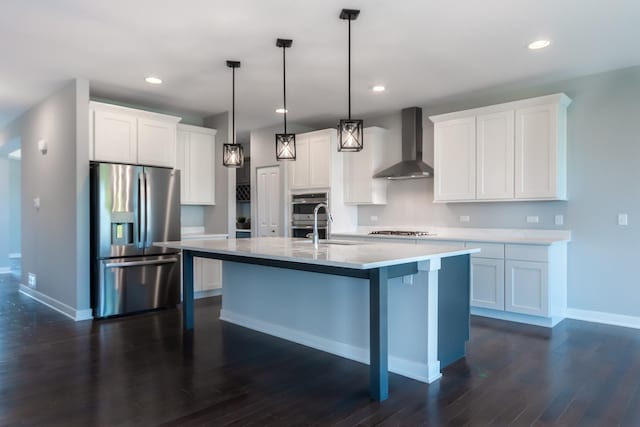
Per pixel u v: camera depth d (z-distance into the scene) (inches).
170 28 122.8
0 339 142.6
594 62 150.6
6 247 304.3
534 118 166.2
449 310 117.1
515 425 85.1
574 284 168.4
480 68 156.4
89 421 86.4
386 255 101.4
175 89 182.9
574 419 87.6
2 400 95.9
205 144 227.5
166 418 87.9
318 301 132.9
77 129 168.4
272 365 118.6
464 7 110.3
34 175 210.5
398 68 156.6
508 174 172.4
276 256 103.7
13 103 204.7
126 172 177.6
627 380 107.1
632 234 155.7
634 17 115.8
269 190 267.7
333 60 148.4
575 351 129.0
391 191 227.1
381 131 224.1
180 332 151.8
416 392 100.5
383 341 96.9
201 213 240.4
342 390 101.8
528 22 118.9
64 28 122.4
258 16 115.3
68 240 175.3
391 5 109.3
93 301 173.2
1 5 108.3
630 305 156.5
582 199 166.2
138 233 180.7
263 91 185.6
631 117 155.7
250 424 85.5
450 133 189.5
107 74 163.2
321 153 231.6
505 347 132.8
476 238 172.7
